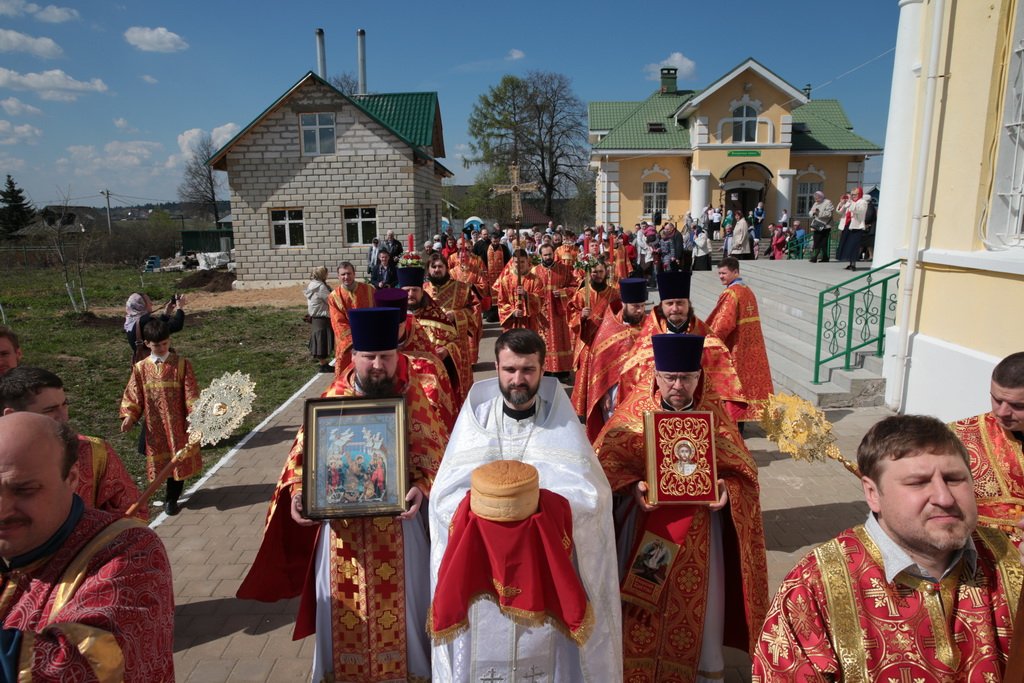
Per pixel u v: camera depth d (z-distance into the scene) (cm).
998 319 672
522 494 248
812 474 660
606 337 579
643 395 358
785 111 3219
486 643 258
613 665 276
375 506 308
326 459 314
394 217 2706
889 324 907
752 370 713
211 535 570
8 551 184
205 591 480
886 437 183
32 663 162
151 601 190
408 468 317
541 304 1092
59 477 189
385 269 1697
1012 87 681
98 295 2486
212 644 417
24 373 285
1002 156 693
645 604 322
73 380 1173
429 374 416
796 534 538
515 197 3161
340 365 795
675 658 329
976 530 193
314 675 334
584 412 759
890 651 179
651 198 3416
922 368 778
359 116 2639
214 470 724
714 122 3228
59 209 3091
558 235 2425
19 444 182
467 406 317
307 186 2688
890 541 186
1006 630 179
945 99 752
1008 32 677
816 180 3450
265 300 2389
